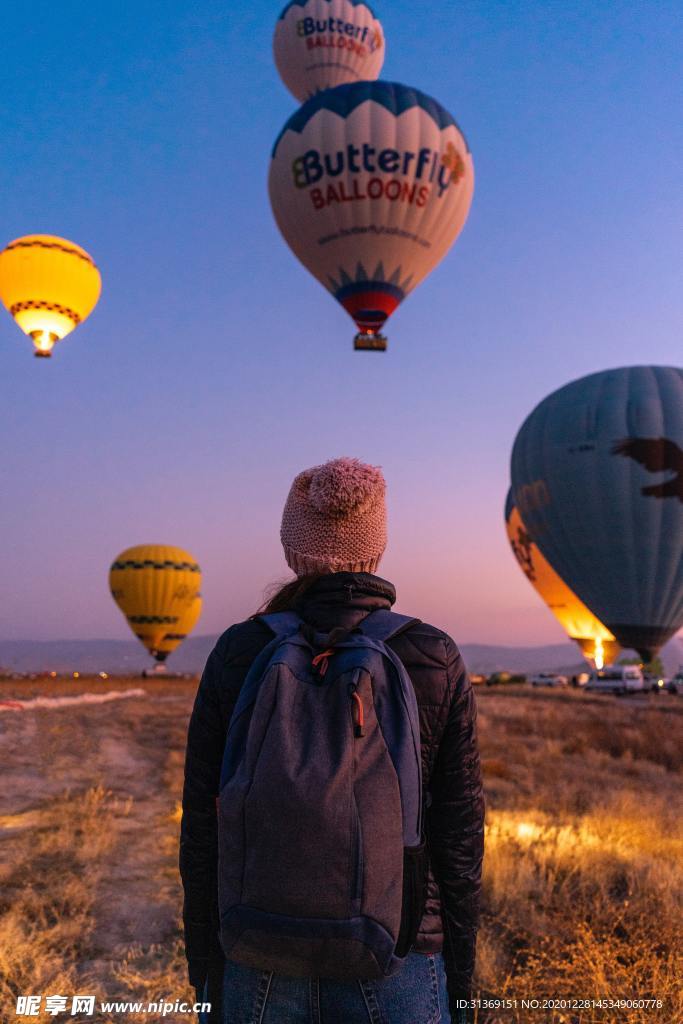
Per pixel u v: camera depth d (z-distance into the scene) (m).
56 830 6.26
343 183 22.08
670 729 19.94
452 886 1.38
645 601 27.05
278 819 1.15
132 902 4.58
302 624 1.36
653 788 11.38
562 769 12.59
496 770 11.33
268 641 1.38
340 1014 1.26
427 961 1.34
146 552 50.50
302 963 1.17
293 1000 1.28
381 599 1.45
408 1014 1.28
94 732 14.91
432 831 1.40
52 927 4.09
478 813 1.40
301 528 1.48
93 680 44.44
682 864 5.73
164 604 50.03
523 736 17.78
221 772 1.28
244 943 1.18
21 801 7.54
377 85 22.66
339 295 23.45
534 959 3.75
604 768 13.30
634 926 4.20
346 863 1.14
